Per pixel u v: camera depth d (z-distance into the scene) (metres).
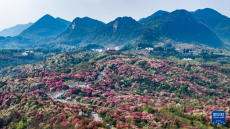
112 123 78.12
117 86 166.12
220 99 140.75
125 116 82.94
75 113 84.81
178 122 79.06
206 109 99.94
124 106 106.44
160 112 90.62
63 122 73.69
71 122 73.19
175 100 131.50
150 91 160.88
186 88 163.25
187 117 86.12
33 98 105.19
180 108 97.75
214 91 164.38
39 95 129.12
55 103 95.62
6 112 86.81
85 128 67.38
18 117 82.00
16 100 101.44
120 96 132.50
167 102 123.25
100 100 120.94
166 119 81.19
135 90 158.50
